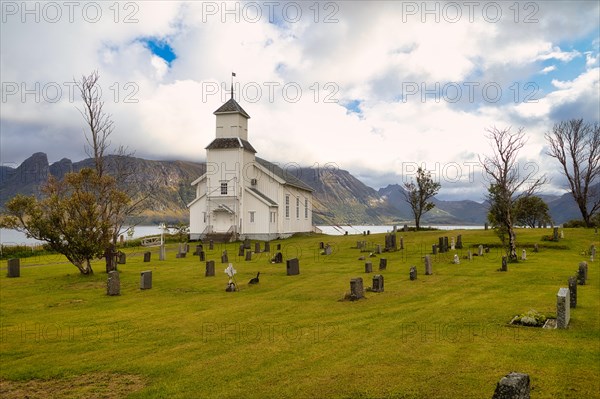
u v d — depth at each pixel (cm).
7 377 1116
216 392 991
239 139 6494
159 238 6272
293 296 2111
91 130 3794
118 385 1052
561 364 1098
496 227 4034
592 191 6397
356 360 1166
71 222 2972
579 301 1839
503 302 1859
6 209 3025
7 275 3006
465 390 959
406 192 7169
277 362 1168
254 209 6325
